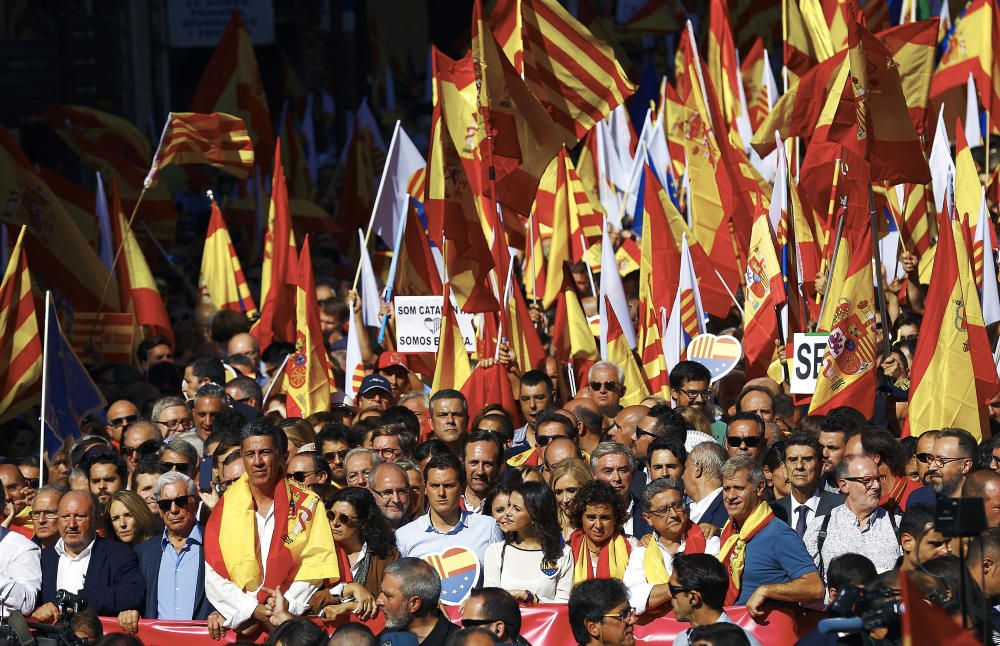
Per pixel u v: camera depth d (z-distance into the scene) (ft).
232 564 44.16
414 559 40.47
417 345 67.51
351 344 68.28
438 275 72.59
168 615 46.98
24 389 62.85
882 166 62.95
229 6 144.66
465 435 56.49
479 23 64.44
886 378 60.03
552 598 45.11
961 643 23.16
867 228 60.44
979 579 36.17
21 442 67.82
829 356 58.34
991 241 65.92
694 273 67.82
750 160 86.84
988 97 83.46
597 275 79.10
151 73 146.10
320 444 54.03
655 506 44.27
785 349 64.18
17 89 148.77
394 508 47.50
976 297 56.59
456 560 46.06
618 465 46.96
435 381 65.26
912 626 23.25
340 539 45.21
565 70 69.00
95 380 77.15
